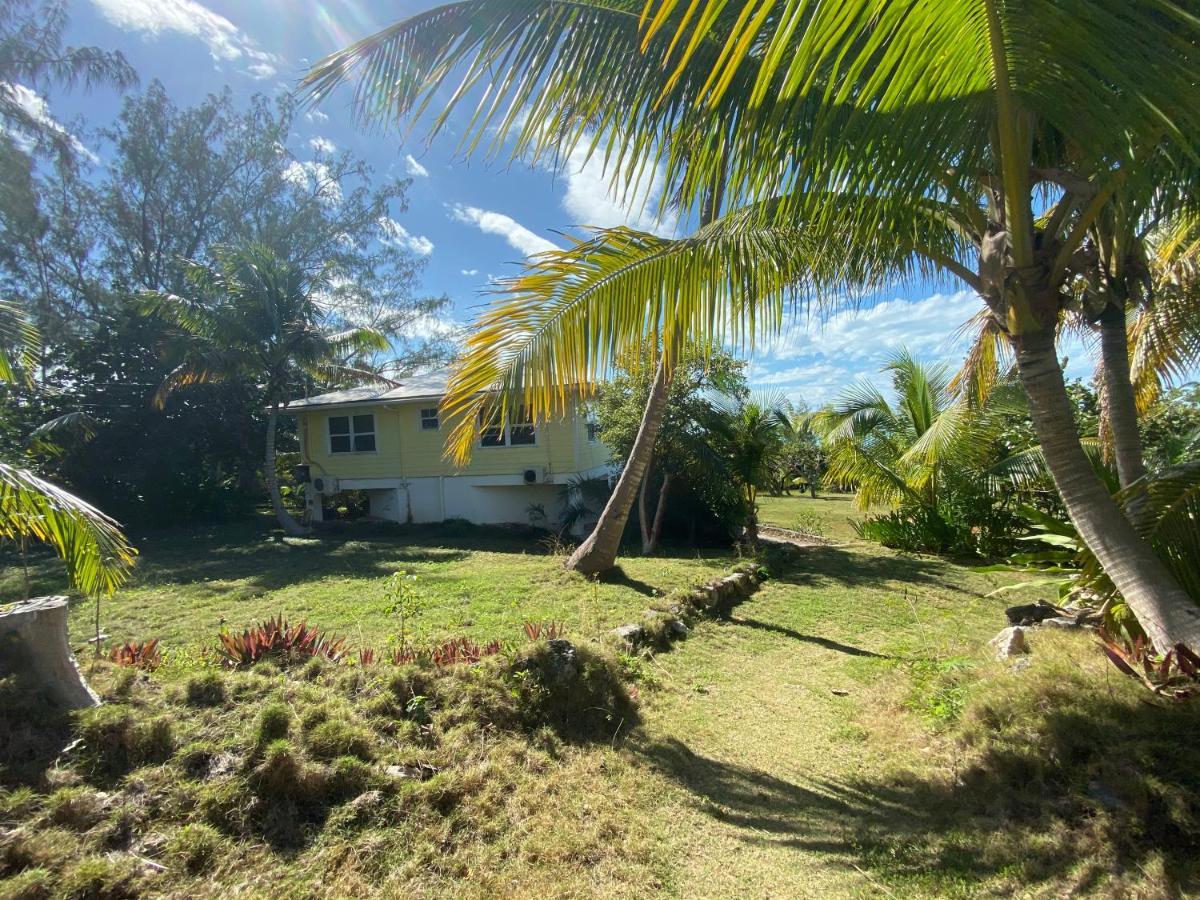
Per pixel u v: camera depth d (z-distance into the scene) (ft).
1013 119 8.60
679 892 9.55
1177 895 7.72
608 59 10.43
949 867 9.52
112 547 15.15
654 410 32.68
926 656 19.92
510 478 58.18
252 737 10.80
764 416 44.47
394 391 62.69
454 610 26.30
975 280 11.80
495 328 12.56
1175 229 15.33
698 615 25.57
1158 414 31.63
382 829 10.06
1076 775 10.12
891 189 9.31
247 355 56.08
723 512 46.73
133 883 8.07
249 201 85.46
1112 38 6.96
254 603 29.68
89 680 12.54
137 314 61.52
